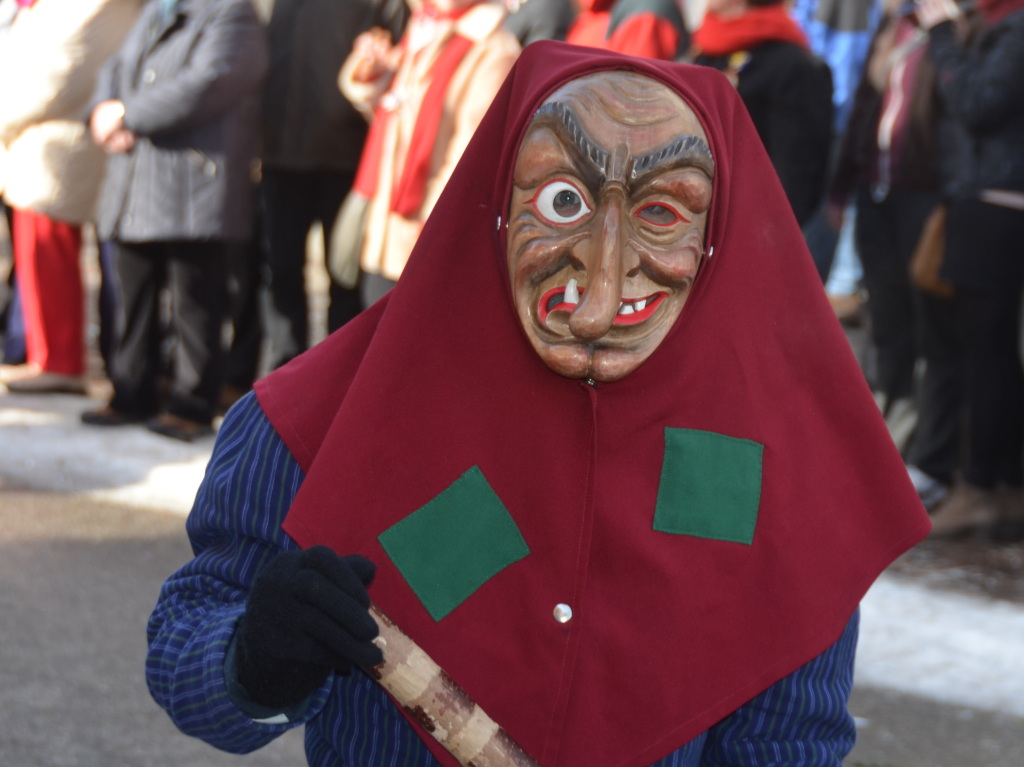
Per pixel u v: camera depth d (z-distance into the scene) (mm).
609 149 1415
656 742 1458
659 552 1489
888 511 1584
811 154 4566
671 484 1510
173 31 5176
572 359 1430
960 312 4879
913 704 3629
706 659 1485
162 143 5172
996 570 4625
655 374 1512
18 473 5211
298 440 1496
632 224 1435
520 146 1470
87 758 3248
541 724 1456
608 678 1470
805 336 1584
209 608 1487
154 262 5664
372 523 1457
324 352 1562
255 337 6121
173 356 6328
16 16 6039
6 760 3201
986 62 4617
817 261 6473
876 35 5348
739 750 1527
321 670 1293
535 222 1438
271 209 5582
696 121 1469
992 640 4023
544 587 1478
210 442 5641
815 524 1551
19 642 3836
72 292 6324
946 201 4824
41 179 5953
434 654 1457
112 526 4762
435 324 1505
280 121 5359
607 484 1497
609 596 1487
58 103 5863
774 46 4609
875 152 5297
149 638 1549
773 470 1537
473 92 4508
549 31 5207
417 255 1523
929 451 5234
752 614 1510
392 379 1484
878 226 5340
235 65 5105
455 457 1484
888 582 4484
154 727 3434
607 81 1461
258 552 1493
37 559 4441
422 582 1462
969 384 4910
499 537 1481
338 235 4840
